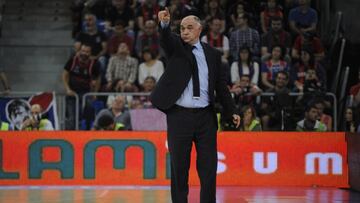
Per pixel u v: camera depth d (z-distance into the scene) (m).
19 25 41.88
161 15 15.57
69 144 26.86
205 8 37.91
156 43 36.16
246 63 33.84
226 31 38.69
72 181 26.75
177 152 15.71
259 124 28.55
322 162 26.61
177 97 15.62
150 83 32.03
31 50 40.47
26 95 34.16
